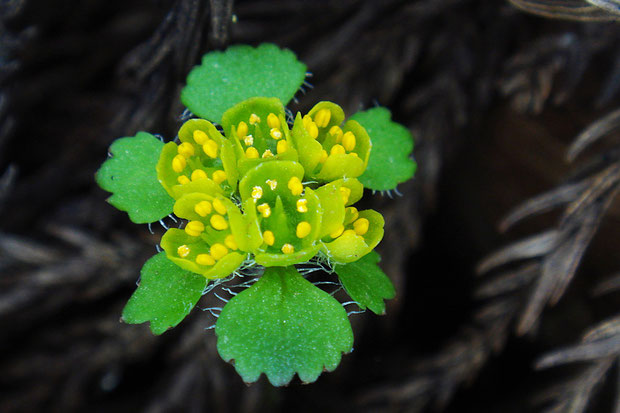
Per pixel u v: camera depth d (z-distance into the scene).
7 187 0.14
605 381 0.13
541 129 0.14
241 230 0.11
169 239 0.11
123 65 0.13
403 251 0.14
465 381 0.15
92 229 0.14
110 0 0.14
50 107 0.14
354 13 0.14
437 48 0.14
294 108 0.14
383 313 0.11
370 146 0.11
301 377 0.11
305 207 0.11
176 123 0.12
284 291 0.11
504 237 0.14
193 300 0.11
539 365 0.13
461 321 0.15
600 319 0.14
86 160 0.14
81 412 0.14
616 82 0.13
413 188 0.14
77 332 0.14
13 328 0.14
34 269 0.14
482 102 0.14
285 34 0.14
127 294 0.14
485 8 0.14
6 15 0.13
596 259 0.14
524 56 0.14
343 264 0.11
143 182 0.11
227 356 0.11
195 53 0.12
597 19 0.12
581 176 0.13
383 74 0.14
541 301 0.13
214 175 0.11
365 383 0.15
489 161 0.14
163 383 0.14
